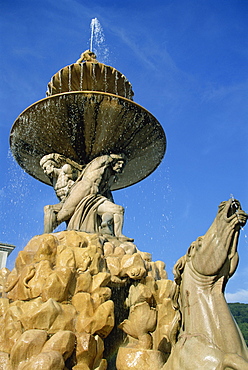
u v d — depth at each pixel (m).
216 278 4.47
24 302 5.17
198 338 4.21
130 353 5.12
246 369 3.65
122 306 5.77
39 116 7.20
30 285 5.16
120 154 7.70
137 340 5.40
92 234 6.16
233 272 4.49
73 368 4.70
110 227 6.81
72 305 5.16
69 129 7.39
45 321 4.77
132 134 7.59
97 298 5.26
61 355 4.44
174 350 4.44
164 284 5.81
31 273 5.27
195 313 4.39
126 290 5.84
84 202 6.90
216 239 4.46
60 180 7.43
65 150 7.78
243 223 4.43
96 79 7.65
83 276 5.35
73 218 6.82
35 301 5.04
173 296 4.77
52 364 4.27
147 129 7.55
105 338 5.62
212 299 4.38
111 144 7.67
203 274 4.50
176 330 4.66
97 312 5.10
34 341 4.50
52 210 6.98
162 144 8.03
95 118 7.22
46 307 4.80
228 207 4.49
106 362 5.14
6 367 4.42
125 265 5.74
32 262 5.49
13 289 5.39
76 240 5.82
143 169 8.66
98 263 5.62
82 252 5.57
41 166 7.80
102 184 7.35
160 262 6.73
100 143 7.62
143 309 5.41
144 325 5.34
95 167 7.32
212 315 4.28
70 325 4.93
